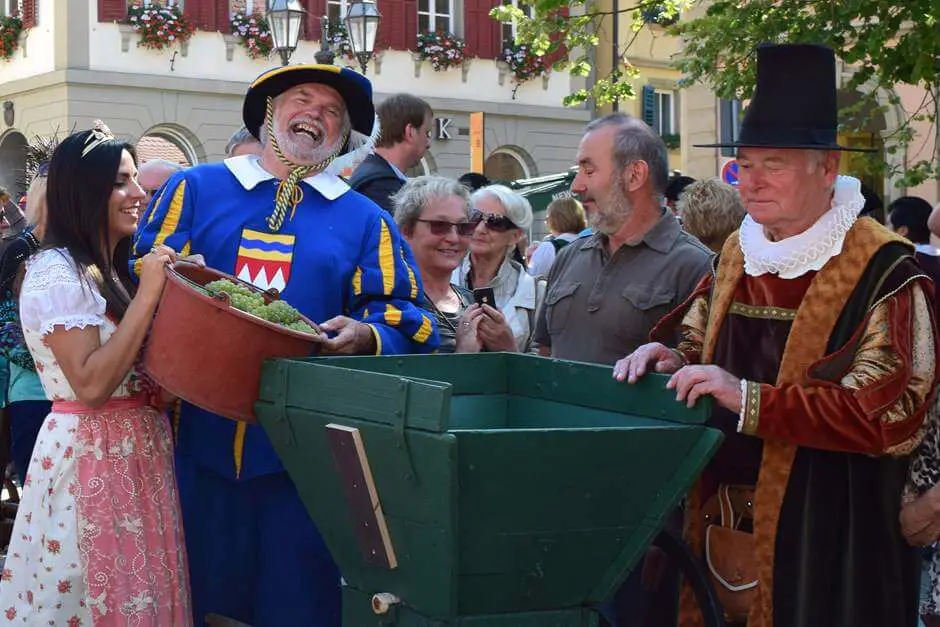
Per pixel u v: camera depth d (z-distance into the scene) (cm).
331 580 371
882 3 827
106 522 336
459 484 261
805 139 303
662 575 342
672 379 296
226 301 308
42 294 333
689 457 285
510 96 2361
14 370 525
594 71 2402
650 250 395
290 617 366
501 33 2344
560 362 334
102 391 328
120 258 363
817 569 305
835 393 295
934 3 771
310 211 374
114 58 2006
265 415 307
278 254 368
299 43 2128
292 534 366
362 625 296
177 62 2055
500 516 269
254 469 361
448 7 2309
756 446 323
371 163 545
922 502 307
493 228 541
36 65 2048
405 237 471
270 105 377
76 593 337
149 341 322
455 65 2270
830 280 305
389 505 276
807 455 308
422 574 275
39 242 507
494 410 349
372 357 330
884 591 306
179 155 2089
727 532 325
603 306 397
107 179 343
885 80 864
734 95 931
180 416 373
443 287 474
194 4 2059
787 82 307
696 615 326
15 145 2134
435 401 259
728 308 324
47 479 340
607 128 394
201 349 310
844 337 302
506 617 279
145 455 345
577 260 413
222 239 368
